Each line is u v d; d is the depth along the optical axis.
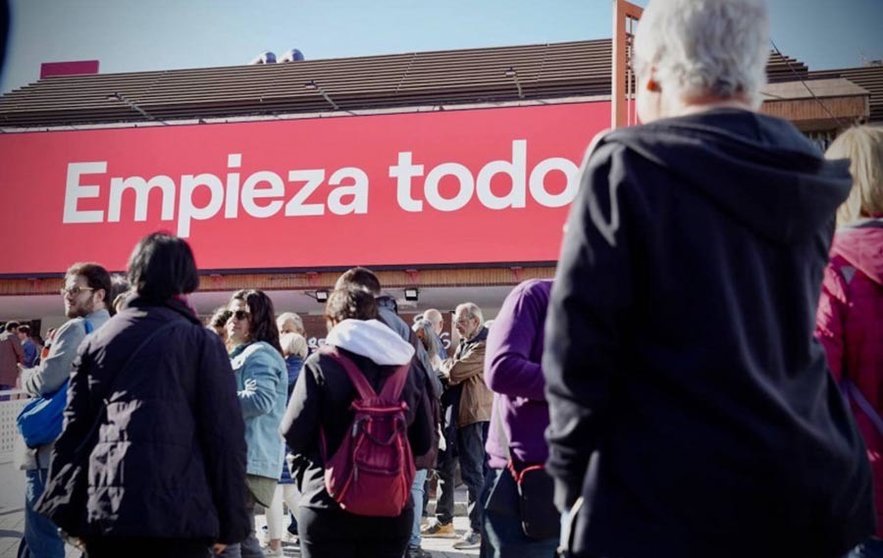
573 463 1.49
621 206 1.45
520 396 2.93
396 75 19.75
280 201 18.69
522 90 18.64
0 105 21.00
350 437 3.28
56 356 4.09
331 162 18.59
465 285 17.64
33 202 19.86
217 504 2.81
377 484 3.24
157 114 20.30
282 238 18.53
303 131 18.86
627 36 5.78
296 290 18.59
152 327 2.83
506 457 3.10
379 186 18.27
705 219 1.44
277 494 6.08
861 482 1.55
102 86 21.20
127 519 2.60
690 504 1.40
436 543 6.87
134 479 2.63
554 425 1.49
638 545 1.41
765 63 1.66
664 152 1.46
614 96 5.66
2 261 19.75
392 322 5.12
